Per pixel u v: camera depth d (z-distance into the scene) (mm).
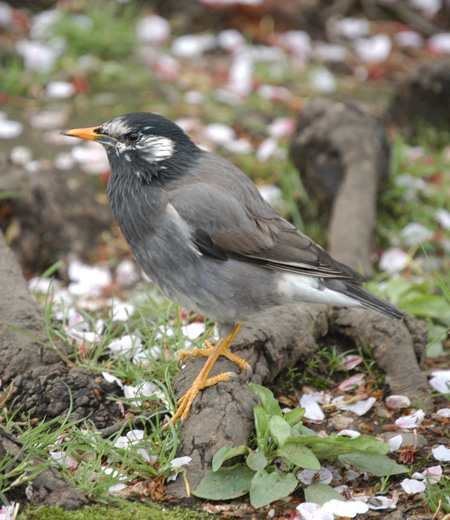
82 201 13109
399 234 12969
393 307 8320
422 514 6754
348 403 8594
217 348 8266
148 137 8305
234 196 8320
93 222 13148
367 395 8719
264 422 7270
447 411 8398
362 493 7125
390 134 15539
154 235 8195
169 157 8375
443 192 13539
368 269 11477
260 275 8305
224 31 20172
